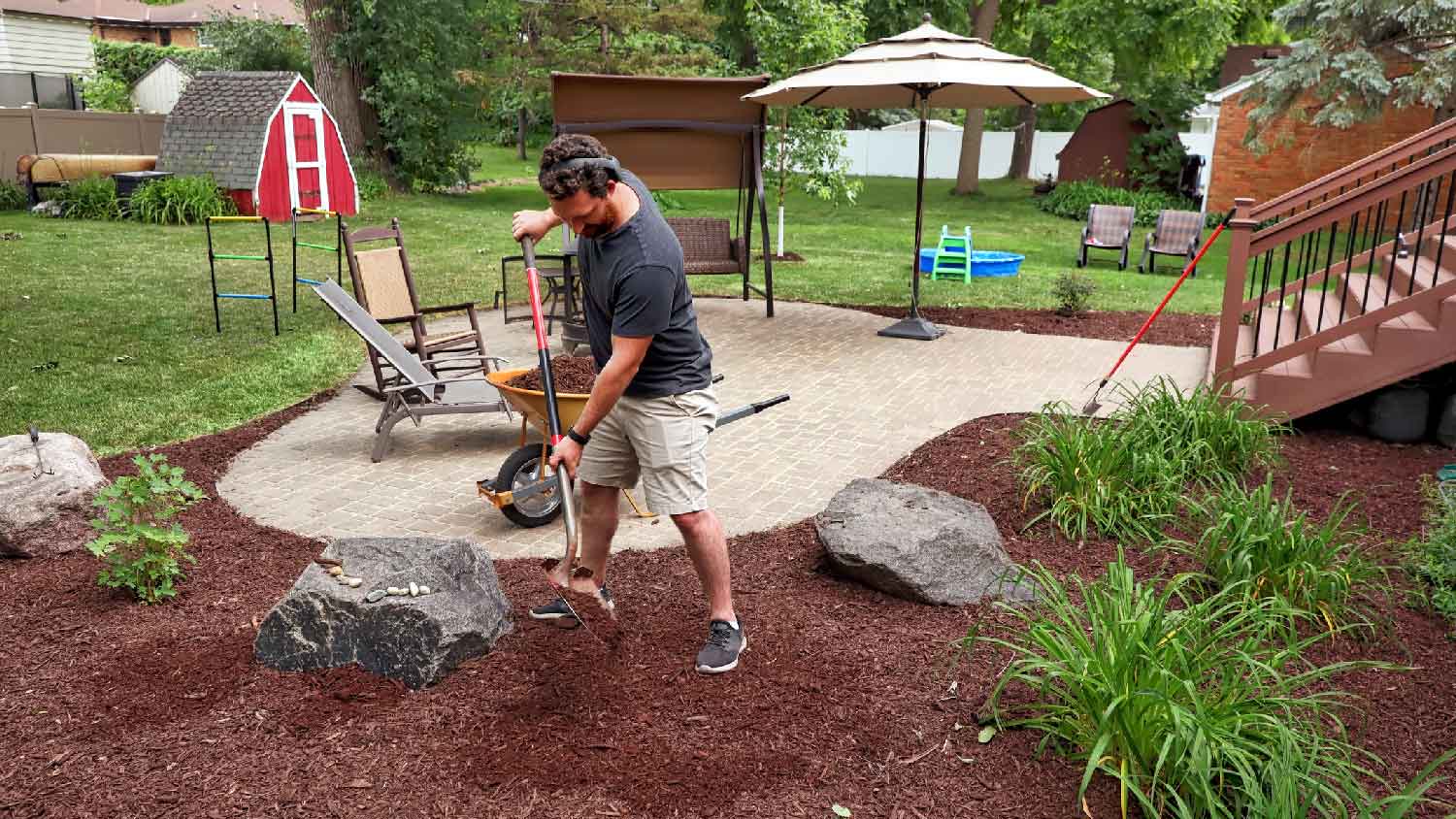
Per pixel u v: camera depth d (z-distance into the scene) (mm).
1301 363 6520
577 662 3357
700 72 22469
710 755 2902
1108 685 2758
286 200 18141
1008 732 3039
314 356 8211
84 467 4578
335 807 2660
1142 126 25438
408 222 17953
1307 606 3742
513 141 42406
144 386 7223
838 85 8148
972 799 2748
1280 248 16250
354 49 21703
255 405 6902
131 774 2787
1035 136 33500
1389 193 5836
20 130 19141
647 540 4629
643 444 3223
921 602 3887
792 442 6188
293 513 4973
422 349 7016
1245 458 5277
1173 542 4160
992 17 26609
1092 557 4348
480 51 25094
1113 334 9719
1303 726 2824
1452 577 3994
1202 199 24391
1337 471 5516
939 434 6332
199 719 3043
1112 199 23438
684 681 3291
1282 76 16391
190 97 18734
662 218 3045
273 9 40562
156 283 11141
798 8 14594
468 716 3053
